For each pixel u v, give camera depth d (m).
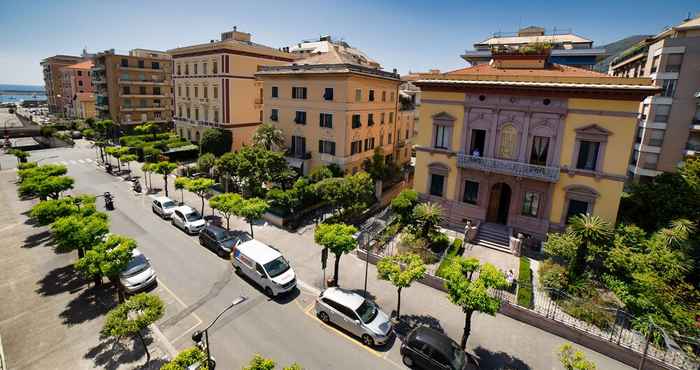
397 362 15.92
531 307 19.06
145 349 15.19
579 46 57.34
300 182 31.61
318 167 39.12
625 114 23.20
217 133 50.69
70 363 15.31
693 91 37.22
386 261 17.67
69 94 111.06
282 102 44.12
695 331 16.53
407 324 18.33
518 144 26.67
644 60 44.09
